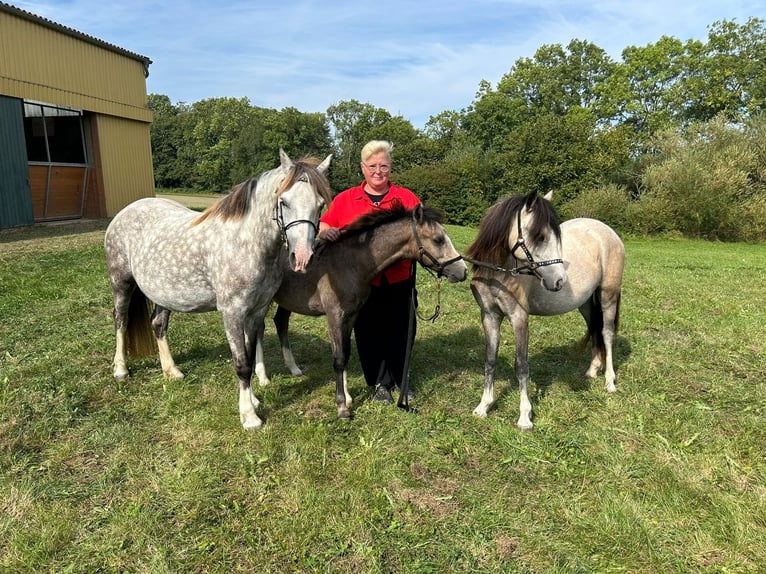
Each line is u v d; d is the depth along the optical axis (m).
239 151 50.41
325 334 5.72
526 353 3.55
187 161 59.12
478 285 3.57
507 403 3.97
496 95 42.44
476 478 2.99
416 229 3.43
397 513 2.66
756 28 34.88
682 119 36.88
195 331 5.59
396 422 3.62
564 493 2.84
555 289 3.27
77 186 16.02
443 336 5.72
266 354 5.08
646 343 5.51
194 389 4.06
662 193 23.48
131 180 17.77
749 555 2.36
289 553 2.37
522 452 3.23
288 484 2.88
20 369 4.30
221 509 2.67
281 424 3.55
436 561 2.33
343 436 3.45
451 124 52.88
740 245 20.95
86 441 3.26
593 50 44.53
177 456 3.13
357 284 3.60
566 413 3.83
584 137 26.77
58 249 10.20
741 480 2.94
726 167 22.30
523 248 3.27
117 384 4.14
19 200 13.31
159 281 3.67
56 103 14.10
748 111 34.12
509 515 2.65
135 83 17.47
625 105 38.75
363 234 3.55
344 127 58.78
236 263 3.28
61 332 5.34
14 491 2.72
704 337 5.70
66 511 2.57
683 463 3.09
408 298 3.94
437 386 4.33
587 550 2.40
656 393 4.23
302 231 2.85
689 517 2.62
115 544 2.39
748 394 4.17
